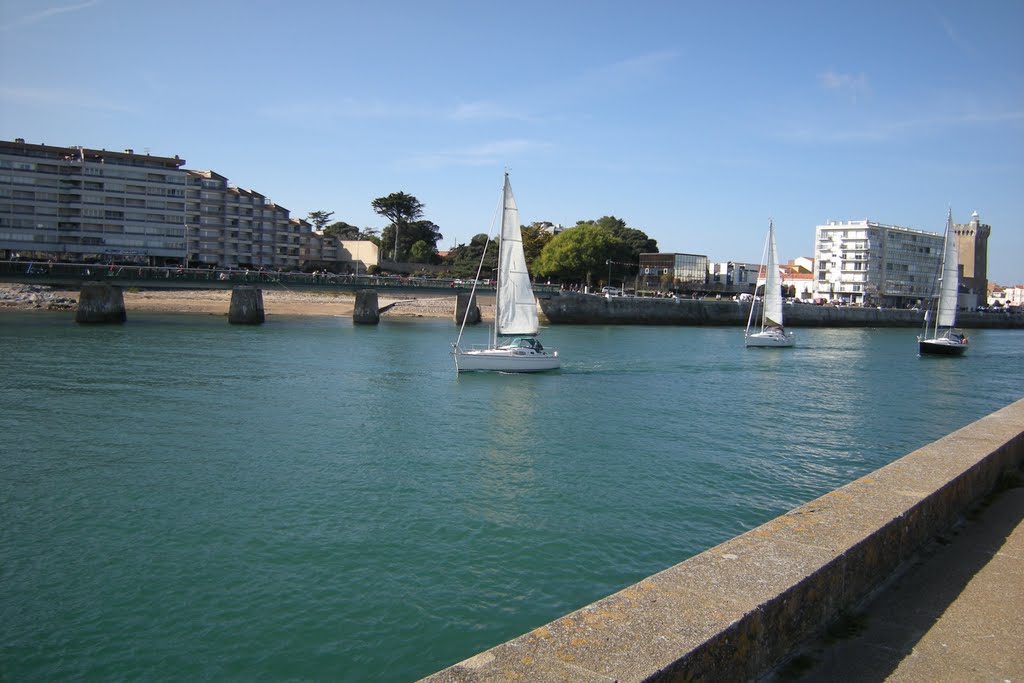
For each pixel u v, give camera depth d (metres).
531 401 41.69
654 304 120.75
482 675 4.61
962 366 70.31
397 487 24.16
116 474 24.75
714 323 125.81
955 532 8.93
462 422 35.09
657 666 4.65
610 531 20.52
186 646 14.27
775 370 61.34
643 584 5.97
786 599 5.90
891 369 65.38
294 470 25.84
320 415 35.47
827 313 138.50
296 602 16.03
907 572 7.76
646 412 39.19
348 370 51.53
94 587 16.61
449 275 152.50
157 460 26.58
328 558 18.34
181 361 52.09
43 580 16.91
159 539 19.33
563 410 39.06
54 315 87.38
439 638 14.62
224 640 14.47
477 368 51.72
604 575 17.62
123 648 14.18
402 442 30.52
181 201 129.12
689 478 25.97
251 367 50.81
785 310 133.25
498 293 53.38
